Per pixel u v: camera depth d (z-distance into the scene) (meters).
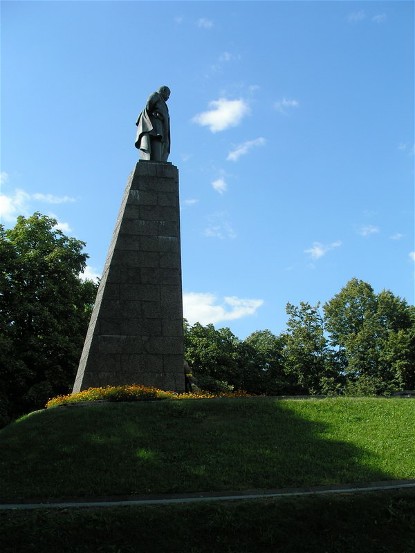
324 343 52.69
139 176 22.84
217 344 51.44
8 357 33.00
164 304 21.33
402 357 47.34
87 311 38.50
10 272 35.41
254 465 13.61
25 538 10.21
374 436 15.84
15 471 13.09
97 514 10.91
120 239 21.81
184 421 16.28
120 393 18.22
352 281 54.31
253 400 18.27
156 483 12.60
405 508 11.85
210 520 11.03
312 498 11.94
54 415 16.56
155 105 24.28
